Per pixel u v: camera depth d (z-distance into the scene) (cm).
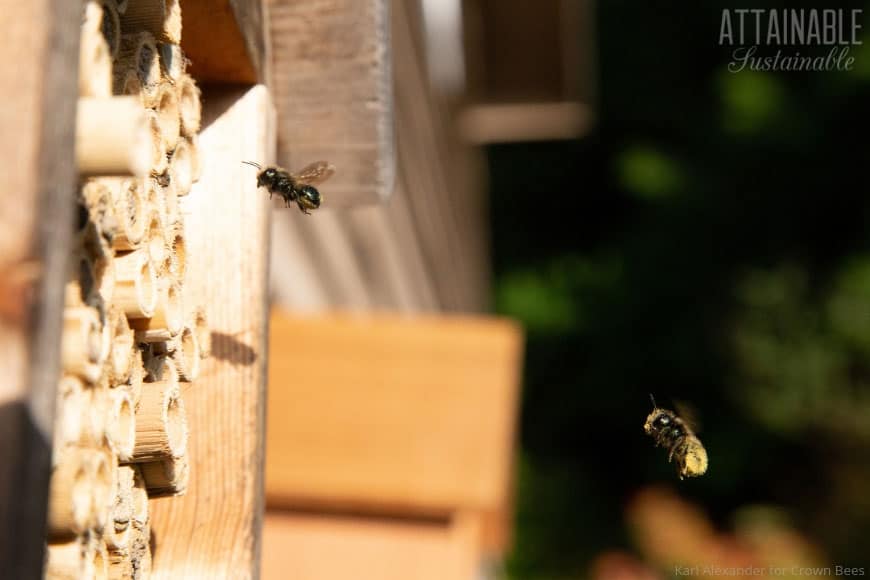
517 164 2136
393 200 661
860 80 1742
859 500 1559
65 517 134
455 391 526
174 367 188
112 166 126
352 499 495
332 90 245
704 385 1803
